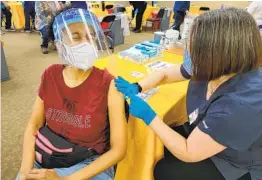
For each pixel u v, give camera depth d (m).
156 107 1.12
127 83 1.00
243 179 0.92
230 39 0.73
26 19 6.07
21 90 2.88
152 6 7.85
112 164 0.94
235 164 0.93
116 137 0.94
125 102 0.98
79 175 0.89
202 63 0.79
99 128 0.93
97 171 0.91
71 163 0.93
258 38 0.76
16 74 3.37
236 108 0.77
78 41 0.91
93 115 0.92
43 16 2.23
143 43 1.96
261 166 0.91
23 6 6.13
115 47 4.93
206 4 6.81
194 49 0.79
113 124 0.94
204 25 0.76
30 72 3.47
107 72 1.00
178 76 1.28
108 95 0.94
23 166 0.96
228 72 0.79
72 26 0.91
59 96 0.95
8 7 6.23
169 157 1.10
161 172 1.05
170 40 2.00
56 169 0.93
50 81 0.97
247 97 0.79
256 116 0.76
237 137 0.78
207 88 0.98
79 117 0.92
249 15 0.77
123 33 5.11
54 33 0.94
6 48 4.66
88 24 0.93
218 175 0.96
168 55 1.84
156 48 1.83
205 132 0.80
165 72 1.32
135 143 1.10
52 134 0.95
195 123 0.99
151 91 1.26
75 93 0.94
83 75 0.95
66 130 0.94
